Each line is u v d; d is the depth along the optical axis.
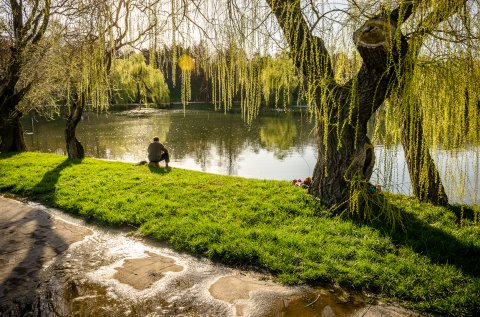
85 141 22.97
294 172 14.72
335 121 5.43
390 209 4.29
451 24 2.95
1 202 7.39
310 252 4.66
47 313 3.58
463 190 3.24
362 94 4.83
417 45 3.13
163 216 6.18
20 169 10.28
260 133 27.12
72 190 7.88
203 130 28.73
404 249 4.69
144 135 25.72
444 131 3.19
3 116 12.55
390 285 3.93
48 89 10.73
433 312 3.55
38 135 25.61
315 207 6.18
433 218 5.80
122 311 3.62
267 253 4.66
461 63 2.98
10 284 4.11
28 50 9.21
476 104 3.04
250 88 4.05
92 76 3.67
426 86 3.13
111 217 6.18
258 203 6.65
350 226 5.41
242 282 4.16
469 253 4.60
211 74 3.94
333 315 3.52
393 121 3.07
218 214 6.19
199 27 3.76
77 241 5.37
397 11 3.38
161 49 3.43
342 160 5.84
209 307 3.67
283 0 3.81
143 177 9.09
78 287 4.07
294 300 3.78
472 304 3.55
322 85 3.88
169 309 3.65
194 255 4.89
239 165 16.19
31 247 5.13
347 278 4.10
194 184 8.32
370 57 3.90
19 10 9.85
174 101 52.38
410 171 6.34
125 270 4.47
